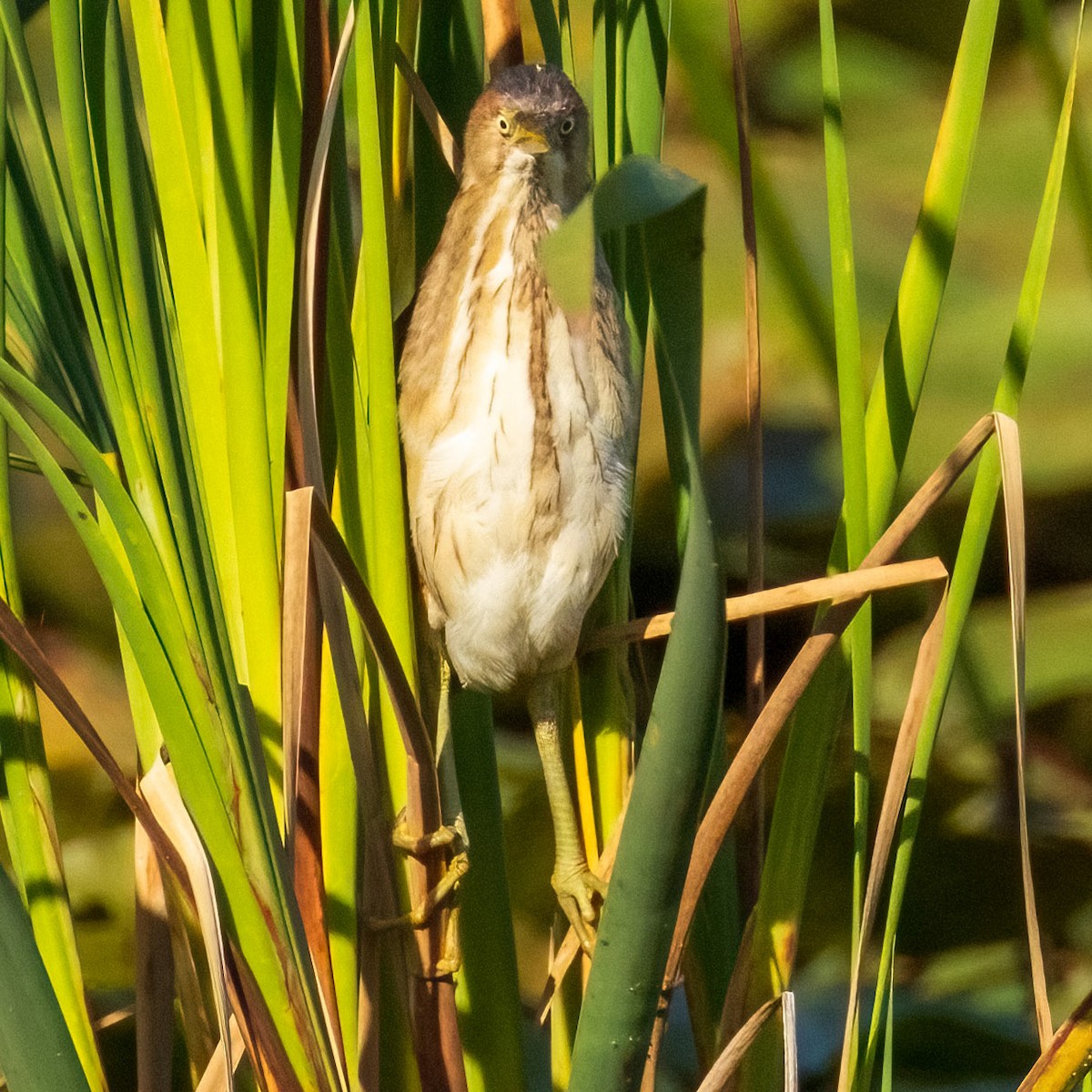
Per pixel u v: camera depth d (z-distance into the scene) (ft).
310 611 31.50
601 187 31.14
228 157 31.48
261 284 31.53
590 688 31.81
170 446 31.35
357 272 31.65
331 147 31.53
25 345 31.71
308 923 31.50
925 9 37.14
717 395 33.40
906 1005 32.99
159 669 31.32
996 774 33.04
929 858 33.09
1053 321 33.40
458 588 31.86
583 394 31.83
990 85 36.50
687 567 31.24
